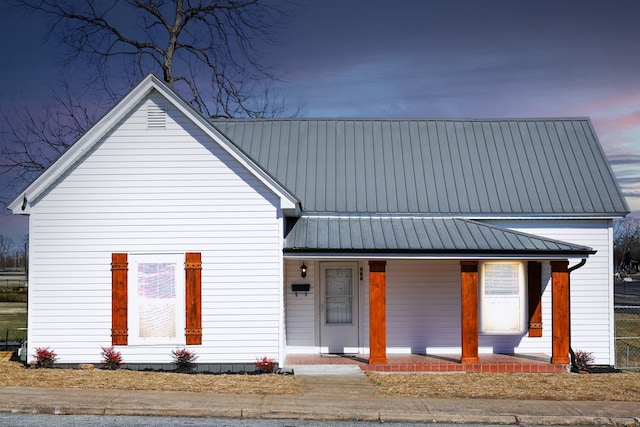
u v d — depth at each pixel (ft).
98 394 42.73
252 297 54.60
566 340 55.98
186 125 54.95
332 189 63.98
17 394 42.37
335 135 69.62
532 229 62.85
